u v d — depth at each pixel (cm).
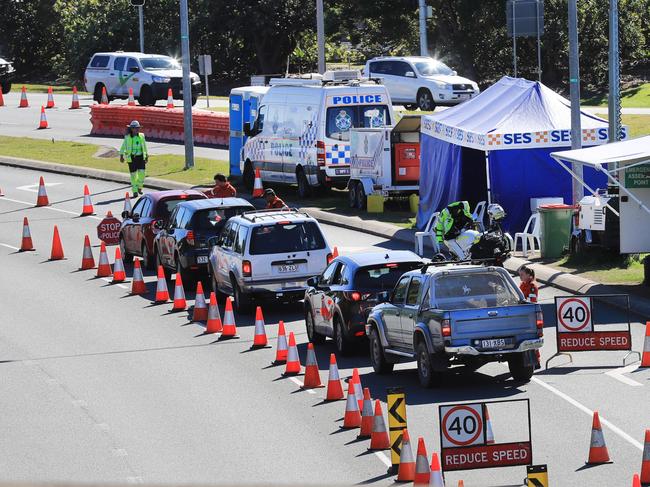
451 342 4200
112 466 3625
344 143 8988
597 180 7231
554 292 6009
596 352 4875
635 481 2795
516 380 4391
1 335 5750
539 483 2802
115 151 12156
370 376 4706
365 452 3656
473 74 16062
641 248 6022
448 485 3244
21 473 3581
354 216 8538
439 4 15950
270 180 9688
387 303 4672
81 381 4806
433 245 7062
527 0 8369
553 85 15425
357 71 9169
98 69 14925
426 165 7975
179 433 3975
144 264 7600
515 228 7306
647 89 14125
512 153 7256
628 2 14988
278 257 5894
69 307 6419
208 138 12588
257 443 3809
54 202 9938
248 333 5675
